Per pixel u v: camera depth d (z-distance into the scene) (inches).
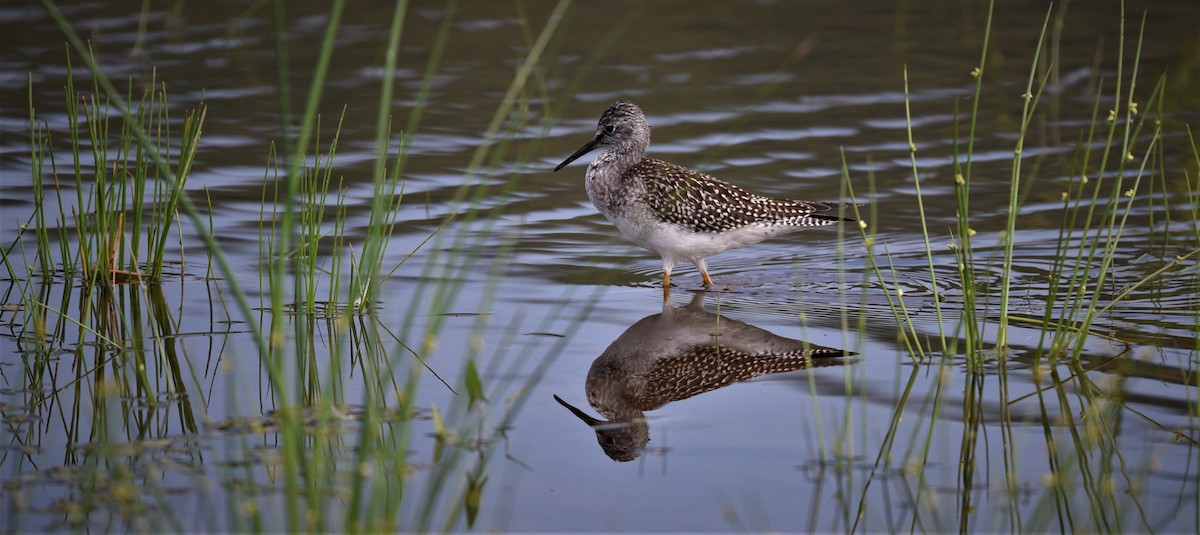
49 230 568.4
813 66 875.4
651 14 1016.9
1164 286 492.1
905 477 332.8
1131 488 321.1
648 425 371.6
